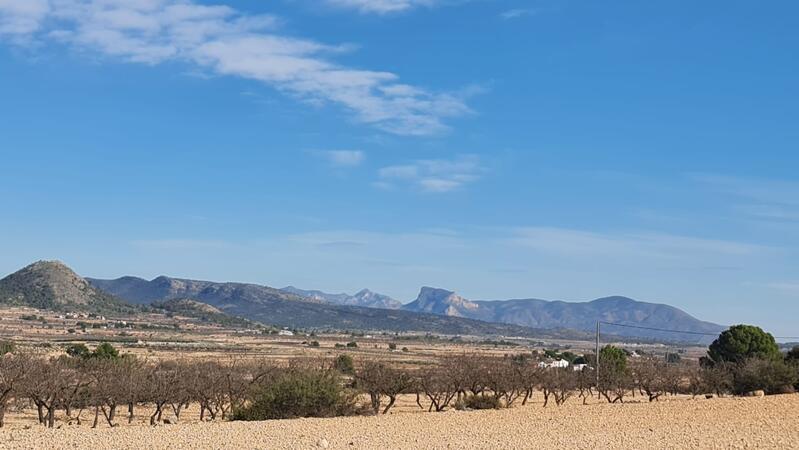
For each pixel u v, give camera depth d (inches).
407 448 1497.3
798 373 3703.3
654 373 3595.0
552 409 2637.8
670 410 2486.5
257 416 2311.8
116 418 2669.8
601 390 3469.5
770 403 2699.3
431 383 2876.5
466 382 2987.2
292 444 1533.0
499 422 2098.9
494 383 2994.6
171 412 2970.0
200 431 1779.0
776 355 4672.7
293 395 2322.8
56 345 6087.6
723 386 3747.5
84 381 2423.7
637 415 2321.6
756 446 1553.9
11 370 2175.2
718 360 4603.8
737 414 2309.3
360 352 7480.3
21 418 2571.4
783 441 1635.1
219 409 3014.3
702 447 1537.9
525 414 2396.7
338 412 2389.3
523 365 3312.0
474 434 1776.6
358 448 1493.6
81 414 2773.1
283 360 5073.8
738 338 4670.3
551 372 3299.7
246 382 2758.4
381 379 2719.0
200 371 2652.6
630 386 3533.5
